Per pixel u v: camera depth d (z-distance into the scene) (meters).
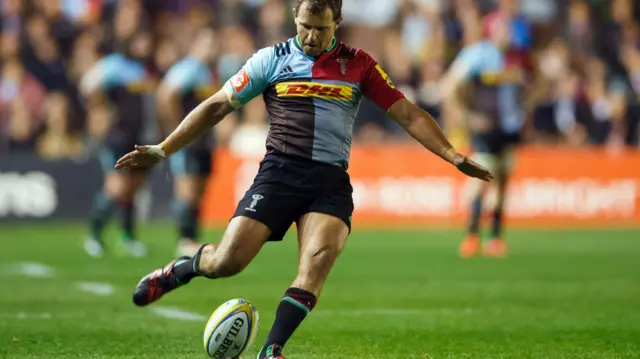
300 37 18.84
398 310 28.70
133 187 46.94
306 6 18.53
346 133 19.03
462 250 47.72
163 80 60.62
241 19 69.56
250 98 19.23
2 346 22.03
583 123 70.06
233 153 62.06
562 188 65.31
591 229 64.38
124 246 46.84
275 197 18.61
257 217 18.47
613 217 65.81
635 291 33.94
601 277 38.62
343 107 18.97
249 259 18.44
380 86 19.09
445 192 63.97
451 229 62.81
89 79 47.12
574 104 69.81
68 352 21.31
